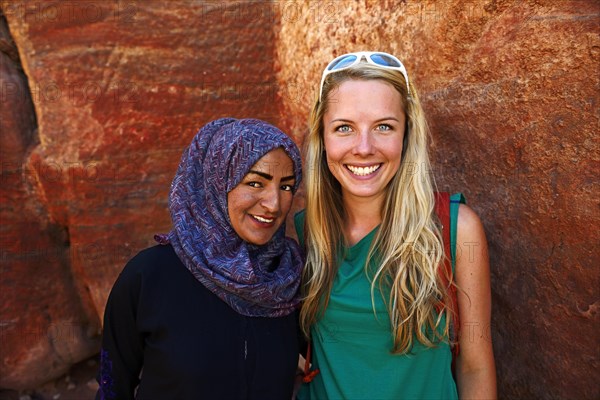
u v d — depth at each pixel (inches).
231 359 58.1
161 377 58.0
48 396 125.6
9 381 121.1
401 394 62.0
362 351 62.4
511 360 80.0
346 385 62.6
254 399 59.4
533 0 69.7
